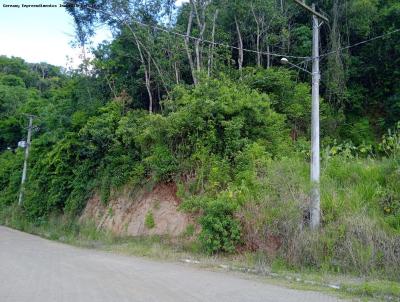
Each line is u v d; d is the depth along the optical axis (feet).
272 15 95.14
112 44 96.89
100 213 75.66
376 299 27.50
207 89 62.59
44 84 224.74
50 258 44.11
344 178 48.44
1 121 163.53
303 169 49.47
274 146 60.54
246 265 39.50
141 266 39.37
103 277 32.27
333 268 36.63
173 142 62.80
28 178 113.70
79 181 85.20
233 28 100.68
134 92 95.66
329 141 80.79
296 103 81.25
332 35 91.76
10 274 32.96
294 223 40.65
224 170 54.49
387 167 46.96
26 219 104.47
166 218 59.88
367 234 37.40
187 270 37.63
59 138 96.32
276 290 29.27
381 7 99.91
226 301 24.95
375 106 99.96
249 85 80.18
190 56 87.45
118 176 73.31
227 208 45.27
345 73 94.48
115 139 74.69
